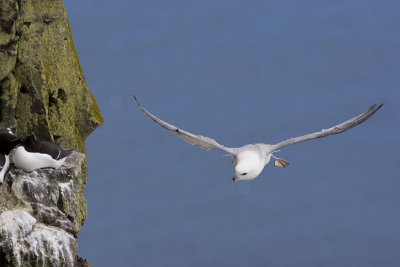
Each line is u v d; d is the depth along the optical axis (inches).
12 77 667.4
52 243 576.7
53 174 622.5
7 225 564.4
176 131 543.8
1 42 643.5
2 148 596.7
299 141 549.0
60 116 701.3
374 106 534.0
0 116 673.0
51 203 612.4
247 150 544.7
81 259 700.7
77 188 644.7
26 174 607.5
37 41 674.2
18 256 561.0
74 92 714.8
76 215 640.4
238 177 533.3
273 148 552.7
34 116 679.1
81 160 660.7
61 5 692.1
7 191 593.9
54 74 693.9
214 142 550.9
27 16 665.6
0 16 637.9
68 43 705.0
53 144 628.1
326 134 542.0
